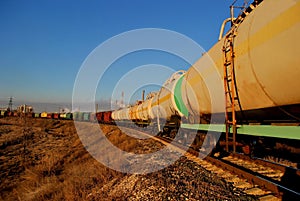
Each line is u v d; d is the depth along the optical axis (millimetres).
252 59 5633
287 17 4539
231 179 6285
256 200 4789
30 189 10359
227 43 7023
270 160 8031
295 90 4781
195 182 6250
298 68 4453
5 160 18188
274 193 5004
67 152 18500
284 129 5305
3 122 55250
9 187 11742
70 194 7281
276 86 5164
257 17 5656
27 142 27234
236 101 6969
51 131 42875
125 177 7895
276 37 4801
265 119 6727
